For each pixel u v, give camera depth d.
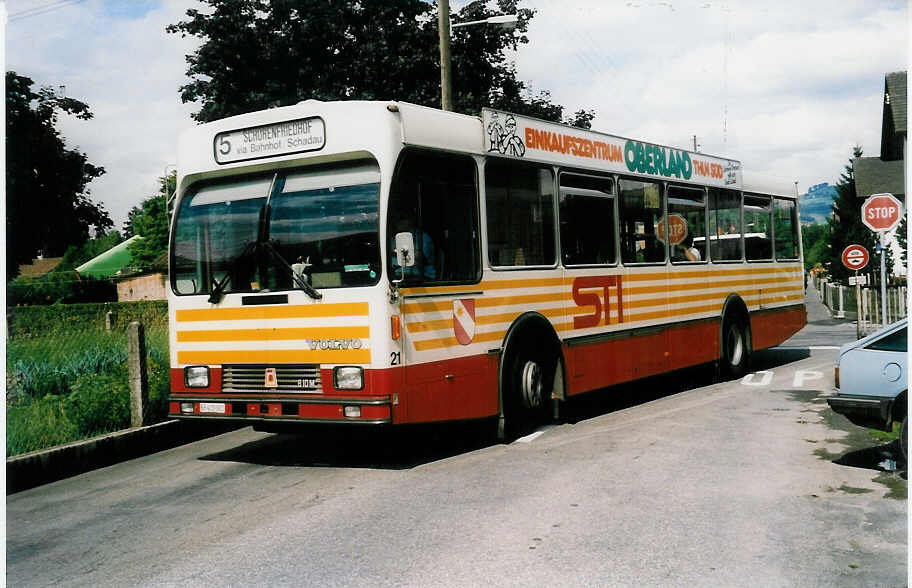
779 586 4.98
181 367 8.95
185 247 8.98
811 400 12.25
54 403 10.50
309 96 30.34
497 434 9.59
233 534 6.36
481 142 9.32
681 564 5.38
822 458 8.44
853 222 70.06
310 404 8.19
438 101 30.30
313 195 8.41
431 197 8.60
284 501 7.31
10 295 27.23
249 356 8.56
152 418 10.50
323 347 8.20
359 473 8.34
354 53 30.98
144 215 63.97
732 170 15.04
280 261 8.45
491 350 9.30
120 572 5.61
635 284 11.99
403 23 30.92
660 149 12.86
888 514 6.44
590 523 6.31
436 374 8.51
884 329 8.09
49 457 8.80
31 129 46.59
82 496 8.01
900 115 40.25
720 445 9.12
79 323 18.12
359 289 8.05
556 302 10.35
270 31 31.03
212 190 8.95
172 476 8.68
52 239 50.25
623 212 11.85
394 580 5.20
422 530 6.25
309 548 5.91
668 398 12.91
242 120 8.77
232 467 8.98
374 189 8.12
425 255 8.46
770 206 16.45
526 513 6.62
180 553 5.95
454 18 30.52
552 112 33.50
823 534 5.97
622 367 11.60
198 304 8.84
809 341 23.23
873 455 8.53
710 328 13.96
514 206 9.79
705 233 14.02
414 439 10.19
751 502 6.84
